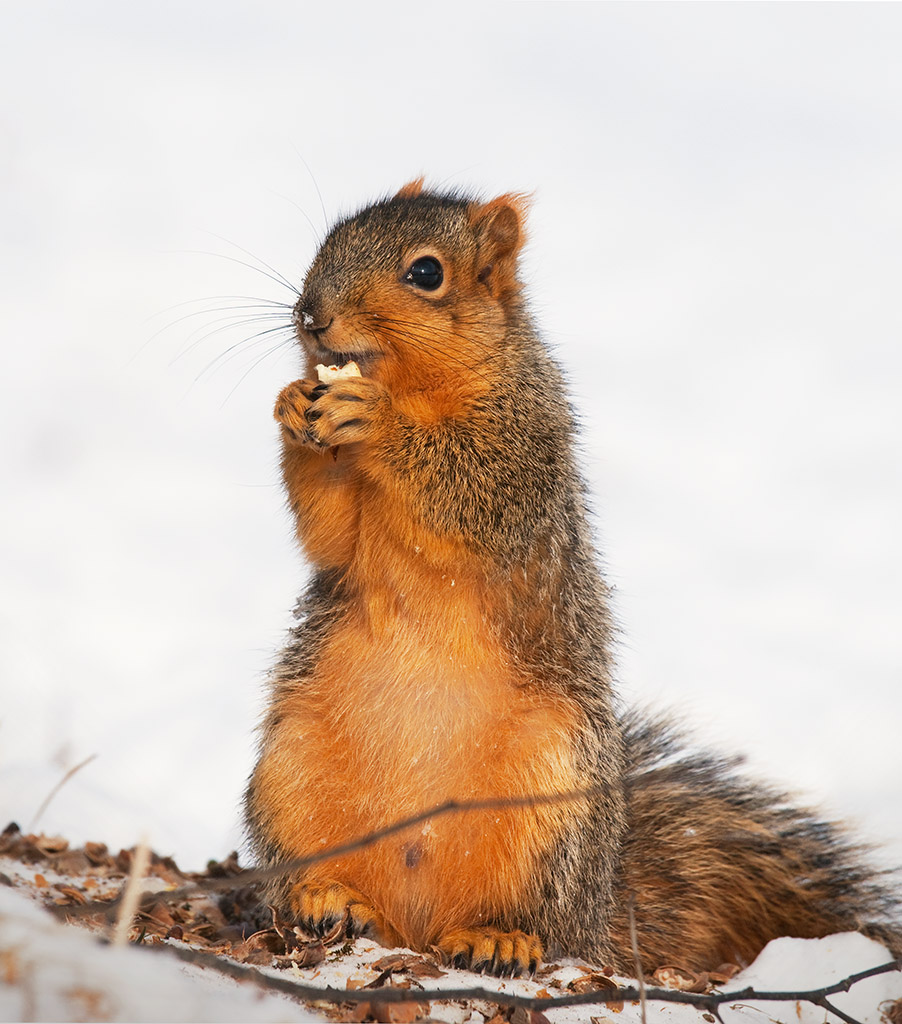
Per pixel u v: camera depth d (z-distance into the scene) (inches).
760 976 359.3
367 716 359.6
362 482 374.9
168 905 367.2
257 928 353.7
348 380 375.9
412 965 317.7
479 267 406.9
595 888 353.7
